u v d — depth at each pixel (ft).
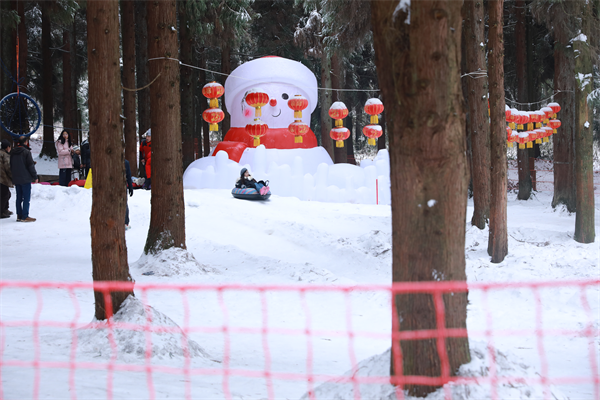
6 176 45.55
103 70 17.46
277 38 110.93
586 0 42.78
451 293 10.11
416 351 10.05
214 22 77.25
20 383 11.58
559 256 33.55
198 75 117.19
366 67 118.83
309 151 83.51
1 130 64.23
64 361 13.60
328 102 105.19
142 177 70.28
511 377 9.94
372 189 78.07
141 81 89.30
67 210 49.32
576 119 42.98
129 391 11.62
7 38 69.72
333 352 18.48
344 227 52.37
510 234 45.68
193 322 21.88
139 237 42.78
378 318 23.85
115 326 15.51
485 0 72.69
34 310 20.62
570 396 13.00
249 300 26.08
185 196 56.54
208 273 31.48
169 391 11.98
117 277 17.04
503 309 24.34
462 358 10.17
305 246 43.42
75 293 24.89
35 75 120.26
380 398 9.95
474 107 43.16
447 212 10.11
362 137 153.07
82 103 146.82
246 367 15.39
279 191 76.89
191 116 84.28
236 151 80.43
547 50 94.27
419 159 10.07
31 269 30.22
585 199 42.63
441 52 9.78
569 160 67.10
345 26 66.80
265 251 41.68
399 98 10.14
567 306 24.06
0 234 41.24
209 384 13.09
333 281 29.53
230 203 56.75
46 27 98.43
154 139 32.65
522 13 84.74
